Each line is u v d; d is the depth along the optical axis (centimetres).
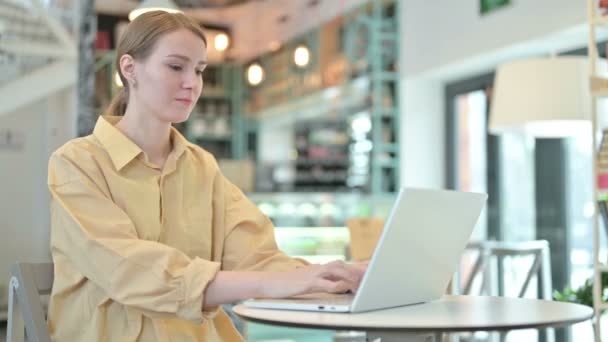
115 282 137
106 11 859
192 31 154
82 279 148
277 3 815
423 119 702
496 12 564
